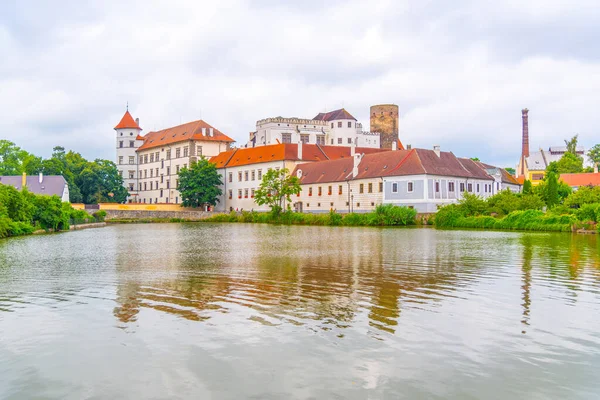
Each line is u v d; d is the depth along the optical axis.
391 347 13.50
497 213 77.19
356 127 155.38
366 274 24.66
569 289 20.75
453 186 93.50
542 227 65.12
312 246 40.84
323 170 107.19
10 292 20.52
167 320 16.03
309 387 11.20
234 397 10.79
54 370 12.17
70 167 140.50
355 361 12.56
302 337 14.30
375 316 16.41
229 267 27.59
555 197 82.38
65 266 28.64
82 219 88.12
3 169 119.69
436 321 15.84
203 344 13.77
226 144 141.50
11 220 61.00
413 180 88.88
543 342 13.93
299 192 107.69
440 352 13.16
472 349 13.38
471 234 56.72
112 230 74.31
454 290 20.52
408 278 23.42
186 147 137.25
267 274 24.81
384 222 82.19
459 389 11.12
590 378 11.64
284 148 116.50
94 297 19.45
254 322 15.75
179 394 10.94
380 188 93.75
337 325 15.41
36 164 126.19
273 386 11.26
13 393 11.05
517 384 11.34
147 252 37.09
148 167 155.00
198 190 123.88
